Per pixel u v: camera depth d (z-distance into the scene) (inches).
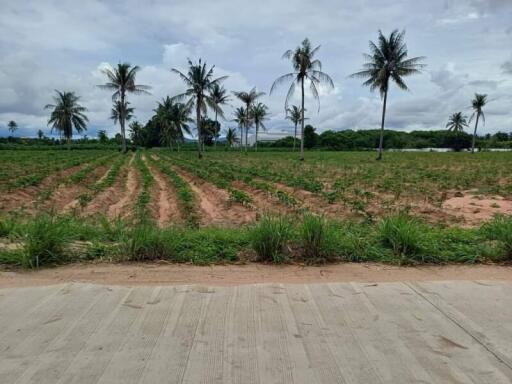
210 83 1437.0
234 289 128.5
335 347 92.3
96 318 105.6
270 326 102.4
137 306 113.6
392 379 80.0
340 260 166.7
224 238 185.6
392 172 839.7
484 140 3722.9
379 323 104.9
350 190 527.5
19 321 103.3
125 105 1955.0
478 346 93.6
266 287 130.3
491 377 81.3
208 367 83.4
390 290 128.6
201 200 489.1
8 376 79.4
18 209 387.9
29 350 89.2
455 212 373.1
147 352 89.0
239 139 3181.6
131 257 161.8
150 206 423.2
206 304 115.6
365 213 357.4
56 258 155.7
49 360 85.2
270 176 709.3
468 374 82.3
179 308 112.7
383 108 1334.9
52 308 111.3
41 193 479.8
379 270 154.9
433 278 145.3
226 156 1784.0
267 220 180.1
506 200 448.5
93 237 195.3
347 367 84.1
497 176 738.8
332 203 418.6
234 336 97.0
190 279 141.0
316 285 133.1
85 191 558.6
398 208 382.6
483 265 163.0
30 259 150.6
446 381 79.7
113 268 152.2
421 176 727.7
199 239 185.2
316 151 2800.2
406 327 102.8
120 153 1909.4
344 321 105.9
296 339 95.9
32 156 1435.8
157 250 164.4
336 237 174.9
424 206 405.7
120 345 91.9
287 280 141.4
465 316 109.4
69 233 182.1
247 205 413.1
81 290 125.0
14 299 117.3
